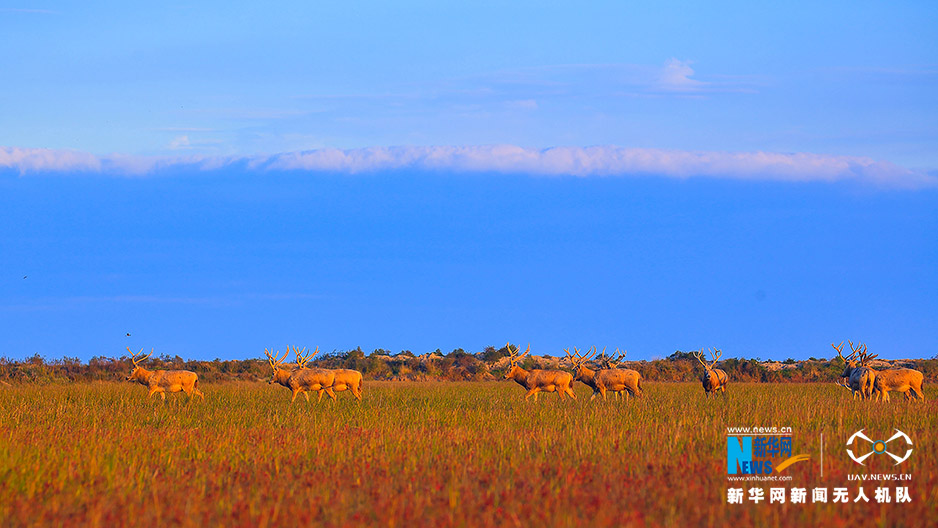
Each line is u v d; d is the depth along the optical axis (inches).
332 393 4451.3
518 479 1700.3
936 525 1360.7
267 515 1390.3
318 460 2017.7
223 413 3363.7
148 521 1374.3
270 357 4640.8
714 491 1596.9
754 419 2839.6
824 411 3105.3
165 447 2260.1
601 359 5989.2
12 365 7834.6
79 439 2393.0
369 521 1411.2
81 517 1424.7
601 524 1326.3
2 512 1428.4
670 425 2689.5
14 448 2110.0
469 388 5664.4
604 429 2635.3
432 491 1595.7
